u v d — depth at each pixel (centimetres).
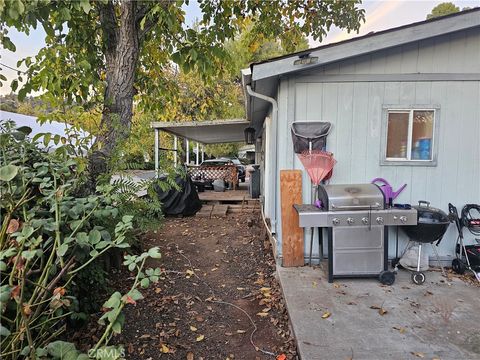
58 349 164
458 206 441
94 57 435
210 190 1307
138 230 417
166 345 290
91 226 279
